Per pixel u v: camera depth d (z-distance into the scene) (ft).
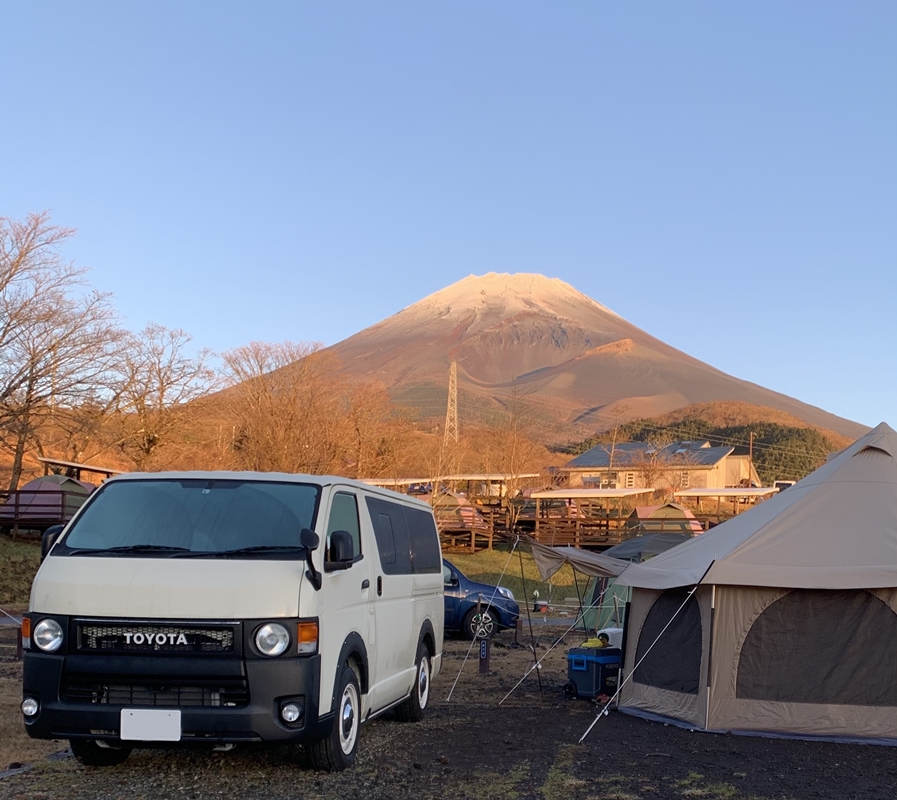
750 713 31.76
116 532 22.93
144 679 20.58
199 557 21.89
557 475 261.03
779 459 414.00
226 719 20.25
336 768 23.29
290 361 173.06
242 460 163.12
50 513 113.39
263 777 22.81
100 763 23.89
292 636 20.84
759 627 32.27
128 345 130.52
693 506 225.35
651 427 471.21
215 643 20.66
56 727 20.68
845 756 27.94
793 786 23.52
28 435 120.98
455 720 32.91
